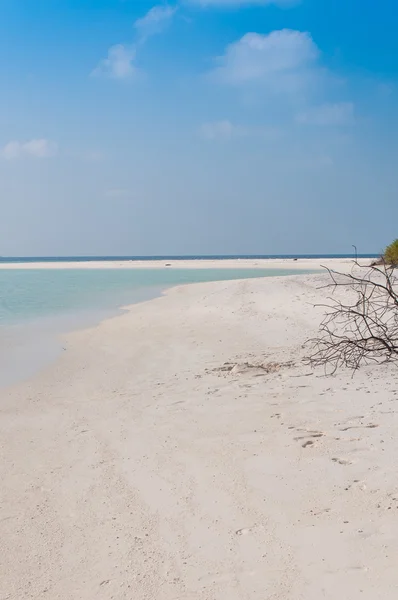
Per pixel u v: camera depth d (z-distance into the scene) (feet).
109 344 39.96
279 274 135.33
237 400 21.47
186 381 26.30
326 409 19.06
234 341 38.22
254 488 13.34
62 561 11.08
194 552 10.93
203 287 85.40
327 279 78.18
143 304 67.10
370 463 13.94
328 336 36.14
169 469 15.15
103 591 9.98
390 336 26.48
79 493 14.19
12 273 162.40
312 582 9.54
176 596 9.61
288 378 24.47
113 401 23.58
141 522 12.36
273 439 16.49
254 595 9.39
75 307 65.72
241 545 10.96
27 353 37.06
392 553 10.02
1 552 11.55
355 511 11.68
